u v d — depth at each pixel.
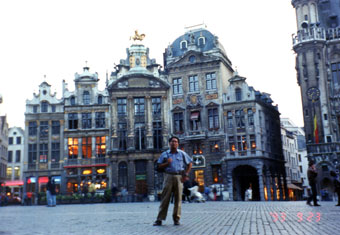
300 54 48.72
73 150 53.25
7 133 75.25
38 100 55.28
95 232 8.20
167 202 9.30
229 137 50.81
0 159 68.88
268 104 57.34
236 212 14.44
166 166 9.35
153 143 53.00
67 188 52.41
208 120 52.19
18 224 11.24
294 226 8.59
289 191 74.50
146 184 51.34
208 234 7.33
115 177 51.69
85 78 55.00
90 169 52.81
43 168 53.56
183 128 53.09
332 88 47.81
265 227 8.45
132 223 10.33
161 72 55.66
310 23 49.09
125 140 53.16
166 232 7.79
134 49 56.34
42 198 47.41
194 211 15.89
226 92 53.78
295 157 86.94
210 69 53.12
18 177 75.88
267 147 52.66
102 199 44.94
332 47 48.53
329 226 8.52
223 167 50.28
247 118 50.19
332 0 51.94
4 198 49.28
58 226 10.12
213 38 55.62
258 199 51.66
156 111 54.06
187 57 54.47
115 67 57.47
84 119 53.97
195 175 51.53
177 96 53.97
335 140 46.44
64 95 54.69
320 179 45.53
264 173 51.06
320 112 46.88
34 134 54.59
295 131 93.88
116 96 53.84
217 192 49.38
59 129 54.50
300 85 48.81
